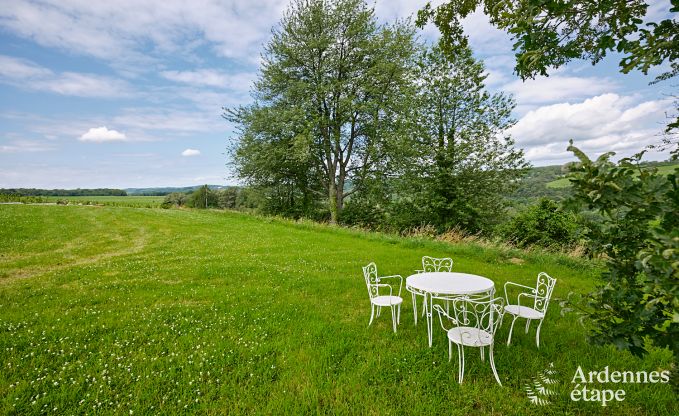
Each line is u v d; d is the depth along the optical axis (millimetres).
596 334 2133
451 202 19156
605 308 2092
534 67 3404
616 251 2246
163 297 7414
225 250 13484
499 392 3924
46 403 3684
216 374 4316
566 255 11656
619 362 4570
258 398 3852
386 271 9961
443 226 19156
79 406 3641
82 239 15797
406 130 21109
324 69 23375
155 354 4820
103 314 6281
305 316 6367
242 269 10102
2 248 12969
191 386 4051
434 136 20766
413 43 23375
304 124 22938
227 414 3635
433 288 4871
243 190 30125
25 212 24547
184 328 5719
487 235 19188
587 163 1979
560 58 3590
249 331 5613
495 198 20141
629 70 2422
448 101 20219
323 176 27641
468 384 4090
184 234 18172
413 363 4578
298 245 14695
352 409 3625
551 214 15188
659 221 1901
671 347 1864
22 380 4070
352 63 24047
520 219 16312
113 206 38062
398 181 22406
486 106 19344
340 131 25250
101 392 3887
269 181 27531
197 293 7719
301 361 4648
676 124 2195
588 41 3264
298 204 31469
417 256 12336
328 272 9867
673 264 1562
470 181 19562
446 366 4477
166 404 3762
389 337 5418
